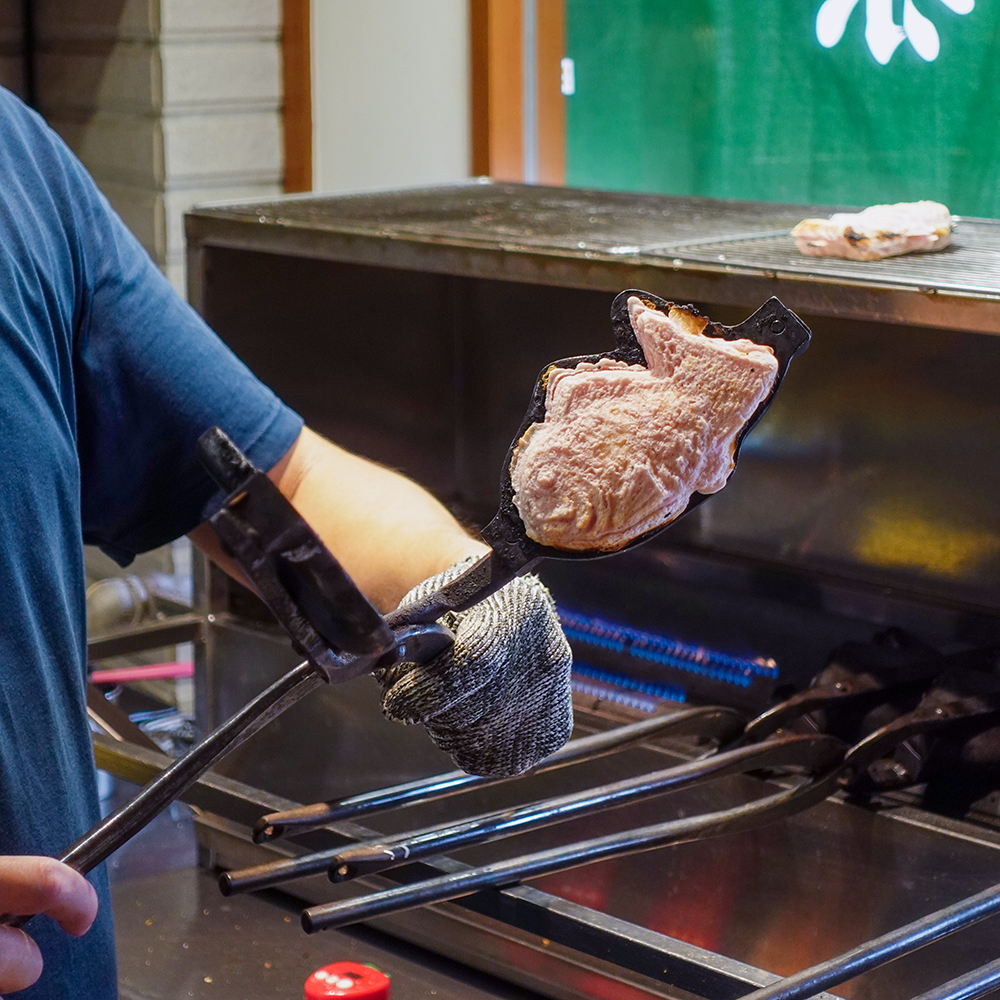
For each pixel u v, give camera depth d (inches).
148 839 49.2
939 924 27.4
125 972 39.5
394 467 61.9
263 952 40.7
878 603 48.6
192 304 53.1
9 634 28.6
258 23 77.8
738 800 40.2
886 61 58.7
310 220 49.8
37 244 30.5
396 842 29.4
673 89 67.4
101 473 34.0
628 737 36.2
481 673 26.1
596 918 33.0
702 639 53.5
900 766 38.2
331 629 19.2
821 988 25.1
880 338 48.0
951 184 57.8
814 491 51.1
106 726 50.0
